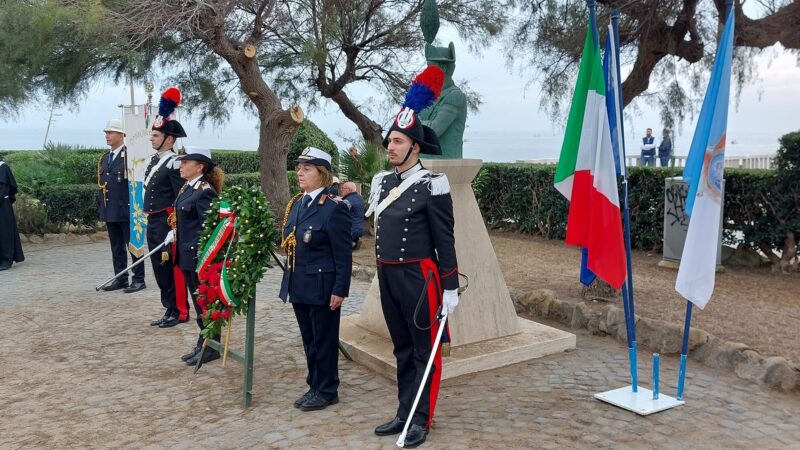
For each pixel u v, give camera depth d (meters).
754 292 7.24
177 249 5.93
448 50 5.54
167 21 9.41
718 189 4.36
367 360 5.39
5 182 9.57
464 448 3.91
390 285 4.13
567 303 6.53
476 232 5.73
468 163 5.55
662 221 9.57
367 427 4.26
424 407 4.05
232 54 10.54
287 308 7.36
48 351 5.96
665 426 4.18
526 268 8.85
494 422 4.28
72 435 4.27
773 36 8.73
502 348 5.43
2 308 7.42
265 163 11.36
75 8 9.07
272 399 4.79
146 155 8.17
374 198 4.34
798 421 4.24
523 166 12.05
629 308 4.60
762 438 4.00
